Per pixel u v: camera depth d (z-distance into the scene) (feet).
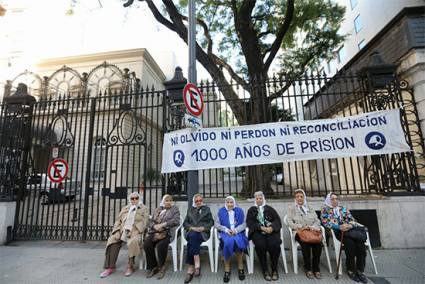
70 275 13.15
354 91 18.30
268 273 12.39
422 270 12.61
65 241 19.15
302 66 35.78
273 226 12.94
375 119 16.29
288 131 16.90
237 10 29.25
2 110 21.30
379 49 25.99
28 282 12.34
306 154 16.51
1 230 18.75
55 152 20.35
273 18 33.35
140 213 14.51
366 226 15.96
